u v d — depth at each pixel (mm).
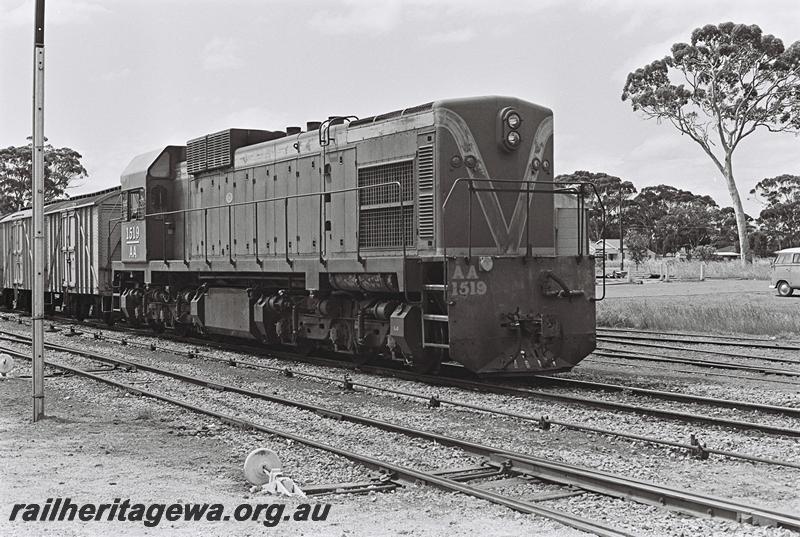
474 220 12164
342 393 11516
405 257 12000
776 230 88438
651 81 52469
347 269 13188
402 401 10828
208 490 6613
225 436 8797
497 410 9656
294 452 7984
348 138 13766
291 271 14602
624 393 11289
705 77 51406
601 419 9453
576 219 14789
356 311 13758
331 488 6621
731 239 96062
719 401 10203
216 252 17266
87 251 23312
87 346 18062
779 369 13781
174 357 15930
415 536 5395
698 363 14484
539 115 12828
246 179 16328
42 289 9797
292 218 15031
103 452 8070
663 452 7820
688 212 92500
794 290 35156
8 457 7812
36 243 9727
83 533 5566
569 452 7816
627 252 82188
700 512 5816
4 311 31062
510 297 11898
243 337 16609
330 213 14086
